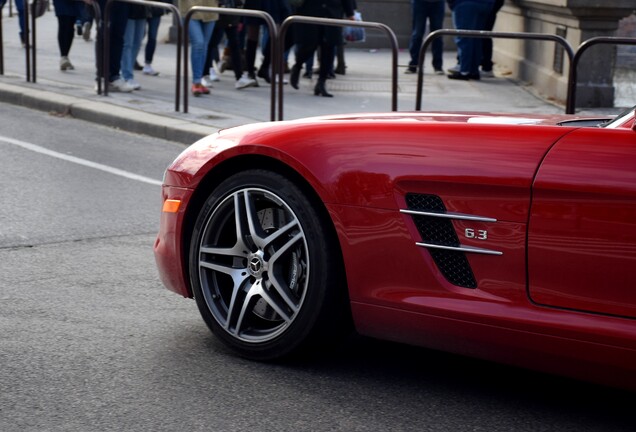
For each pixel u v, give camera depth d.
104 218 7.43
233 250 4.49
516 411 4.02
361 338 4.84
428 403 4.08
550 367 3.77
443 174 3.88
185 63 11.87
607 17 12.69
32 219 7.30
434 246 3.92
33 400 4.03
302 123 4.43
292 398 4.10
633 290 3.55
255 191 4.40
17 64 16.39
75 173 9.11
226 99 13.25
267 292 4.40
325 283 4.22
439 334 3.96
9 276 5.86
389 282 4.05
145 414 3.91
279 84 10.83
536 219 3.71
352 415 3.95
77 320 5.07
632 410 4.06
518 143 3.81
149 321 5.09
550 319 3.69
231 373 4.36
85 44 20.19
